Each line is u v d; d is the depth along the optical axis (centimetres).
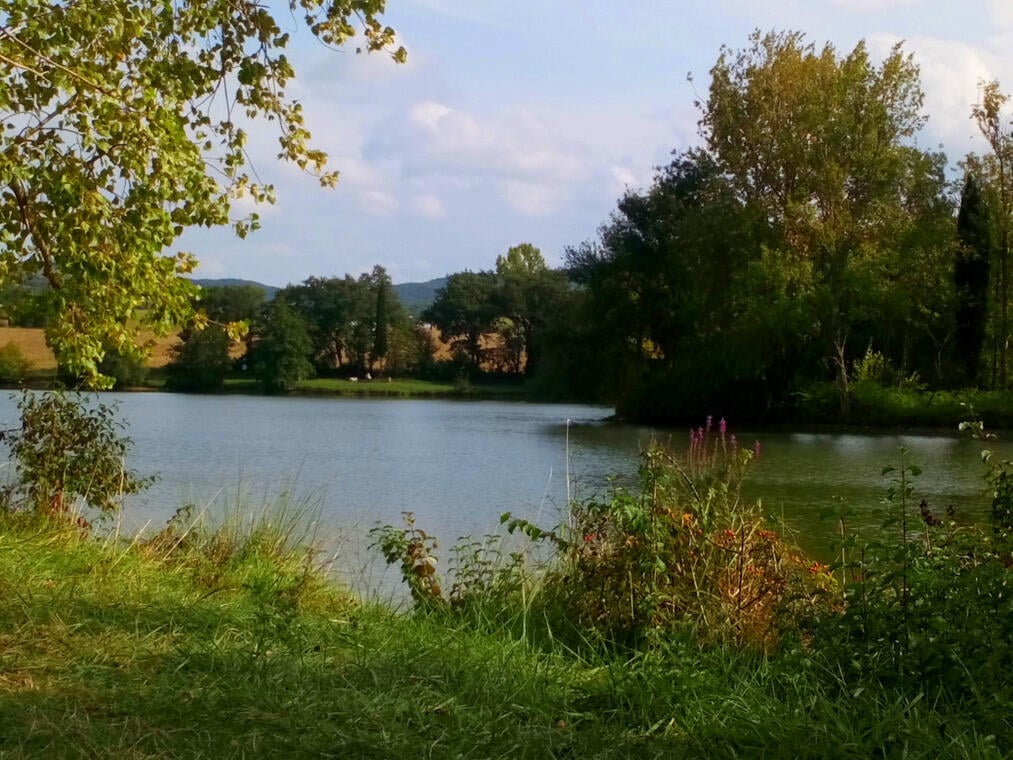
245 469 2392
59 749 403
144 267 941
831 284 4619
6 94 843
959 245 4803
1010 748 441
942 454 3159
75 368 995
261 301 10050
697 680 545
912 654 525
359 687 514
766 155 4675
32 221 951
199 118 998
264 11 979
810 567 737
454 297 11944
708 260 4794
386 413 6197
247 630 605
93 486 1066
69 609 610
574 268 6331
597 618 702
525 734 459
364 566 990
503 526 1462
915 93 4641
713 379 4878
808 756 444
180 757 404
